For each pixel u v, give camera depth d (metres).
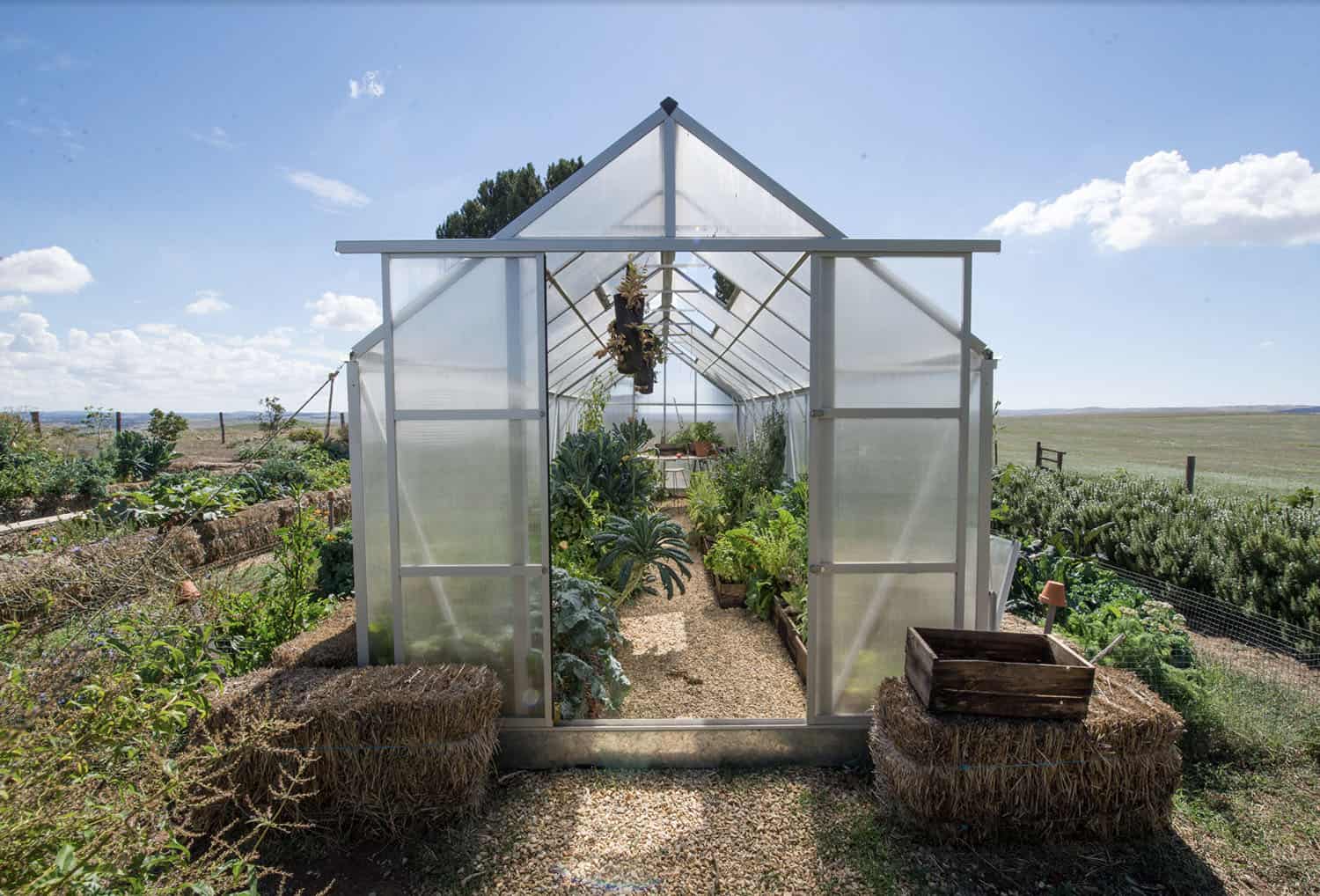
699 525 7.99
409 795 2.67
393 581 3.21
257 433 15.10
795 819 2.83
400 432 3.20
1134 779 2.60
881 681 3.24
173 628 2.68
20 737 1.53
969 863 2.54
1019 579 5.11
